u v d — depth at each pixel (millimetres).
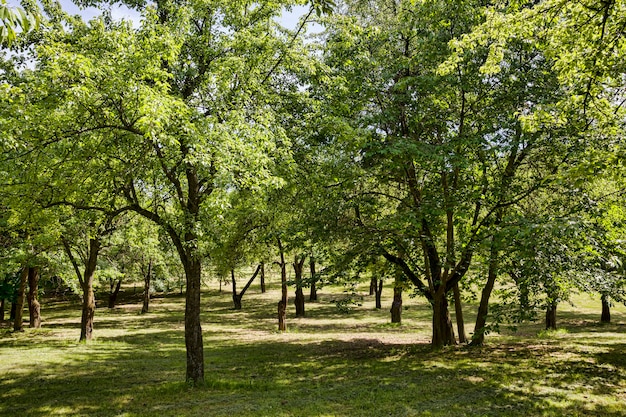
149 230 18875
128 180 10383
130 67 8656
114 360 15227
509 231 10219
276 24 12250
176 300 45719
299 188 12641
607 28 7977
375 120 13070
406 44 14734
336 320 27547
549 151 13109
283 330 22953
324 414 8398
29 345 18594
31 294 24781
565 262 10102
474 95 13945
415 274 16875
